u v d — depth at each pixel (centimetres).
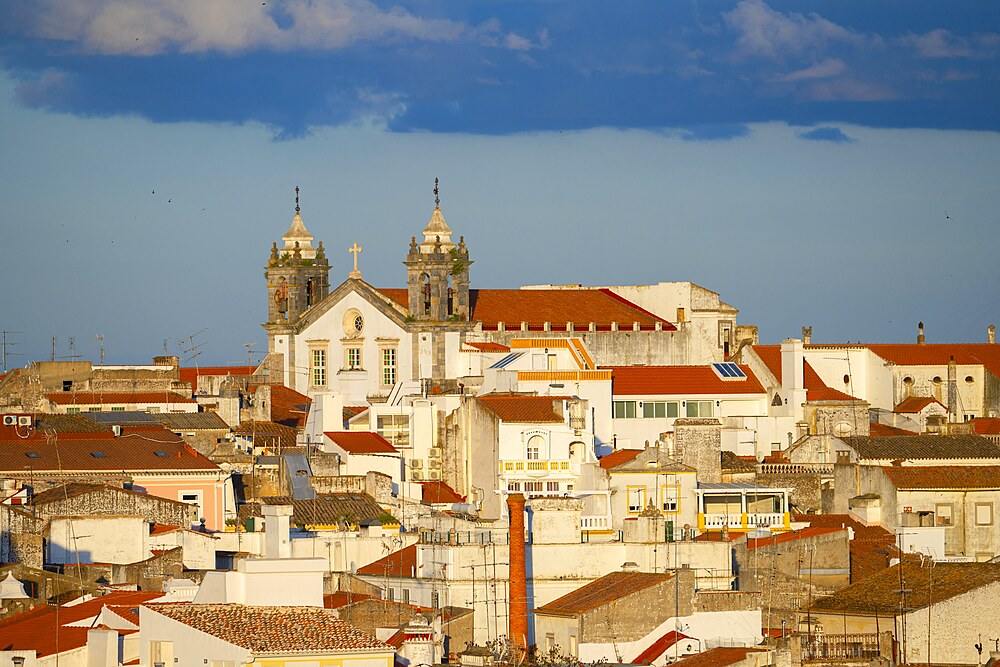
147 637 17575
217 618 17525
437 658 19838
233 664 16750
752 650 19975
